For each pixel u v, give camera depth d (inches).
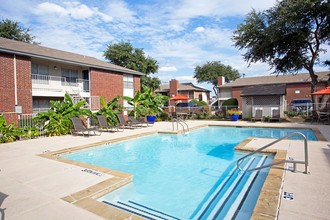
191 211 157.9
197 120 796.6
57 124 461.1
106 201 169.2
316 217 119.3
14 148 323.6
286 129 556.7
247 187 197.9
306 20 673.6
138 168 266.1
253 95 739.4
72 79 778.2
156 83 1486.2
